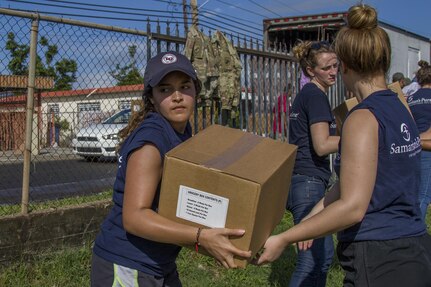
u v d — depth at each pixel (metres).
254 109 6.64
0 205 5.16
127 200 1.97
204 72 5.59
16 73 4.52
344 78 2.17
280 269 4.52
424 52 14.56
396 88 2.99
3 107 7.97
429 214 6.48
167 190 1.92
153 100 2.24
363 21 2.04
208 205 1.87
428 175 4.71
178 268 4.45
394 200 1.98
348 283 2.08
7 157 7.74
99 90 7.06
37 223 4.31
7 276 3.99
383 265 1.96
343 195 1.91
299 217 3.36
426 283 1.97
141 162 1.99
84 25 4.79
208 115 5.90
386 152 1.95
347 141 1.95
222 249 1.86
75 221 4.56
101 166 7.63
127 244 2.12
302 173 3.38
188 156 1.93
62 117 8.53
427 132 4.14
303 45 3.54
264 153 2.10
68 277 4.12
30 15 4.42
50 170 7.78
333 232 1.94
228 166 1.90
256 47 6.68
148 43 5.27
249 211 1.82
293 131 3.46
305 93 3.38
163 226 1.90
